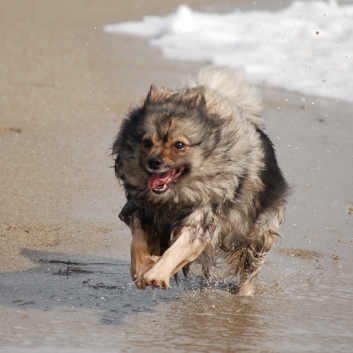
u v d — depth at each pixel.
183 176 9.29
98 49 27.44
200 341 8.46
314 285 10.57
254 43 27.47
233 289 10.54
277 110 20.12
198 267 11.62
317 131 18.36
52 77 22.67
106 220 12.78
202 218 9.36
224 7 34.88
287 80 23.14
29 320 8.88
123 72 23.84
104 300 9.70
